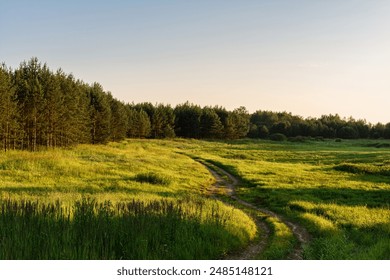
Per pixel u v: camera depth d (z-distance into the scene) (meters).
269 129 178.38
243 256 12.59
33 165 33.78
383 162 51.78
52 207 11.67
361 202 26.19
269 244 14.70
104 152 58.91
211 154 71.56
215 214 16.19
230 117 136.25
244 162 55.91
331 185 34.25
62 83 69.50
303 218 19.86
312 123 176.00
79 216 11.27
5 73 56.16
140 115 112.69
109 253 9.84
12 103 50.81
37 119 57.12
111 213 11.98
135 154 59.94
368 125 179.75
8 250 8.90
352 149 95.06
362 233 16.16
